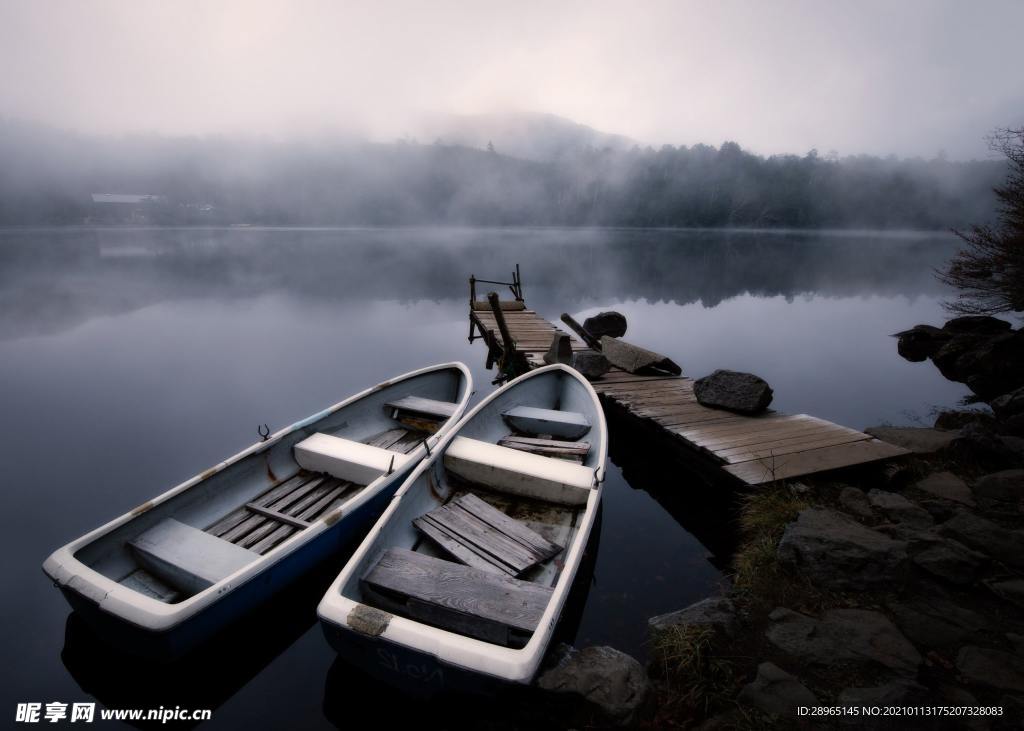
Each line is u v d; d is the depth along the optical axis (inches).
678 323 708.7
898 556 147.1
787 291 1017.5
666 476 269.0
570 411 280.5
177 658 131.6
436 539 159.0
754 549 173.6
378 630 114.6
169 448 299.9
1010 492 187.9
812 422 261.7
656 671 129.6
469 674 109.4
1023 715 106.9
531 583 134.0
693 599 168.2
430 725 129.4
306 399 388.2
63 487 254.5
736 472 206.2
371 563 143.4
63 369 468.4
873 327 674.8
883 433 251.4
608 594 171.2
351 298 898.1
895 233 4429.1
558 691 115.3
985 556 150.3
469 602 127.3
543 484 184.4
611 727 111.0
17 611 171.2
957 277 465.7
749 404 272.8
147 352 531.8
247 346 561.6
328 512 187.6
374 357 519.5
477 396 411.2
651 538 207.6
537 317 593.3
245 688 144.0
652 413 280.5
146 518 162.6
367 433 256.4
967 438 225.8
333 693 142.0
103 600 129.3
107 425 335.9
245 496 193.2
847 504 190.2
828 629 132.4
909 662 120.0
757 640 133.3
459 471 197.9
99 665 150.3
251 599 144.9
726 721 111.5
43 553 203.5
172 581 152.6
